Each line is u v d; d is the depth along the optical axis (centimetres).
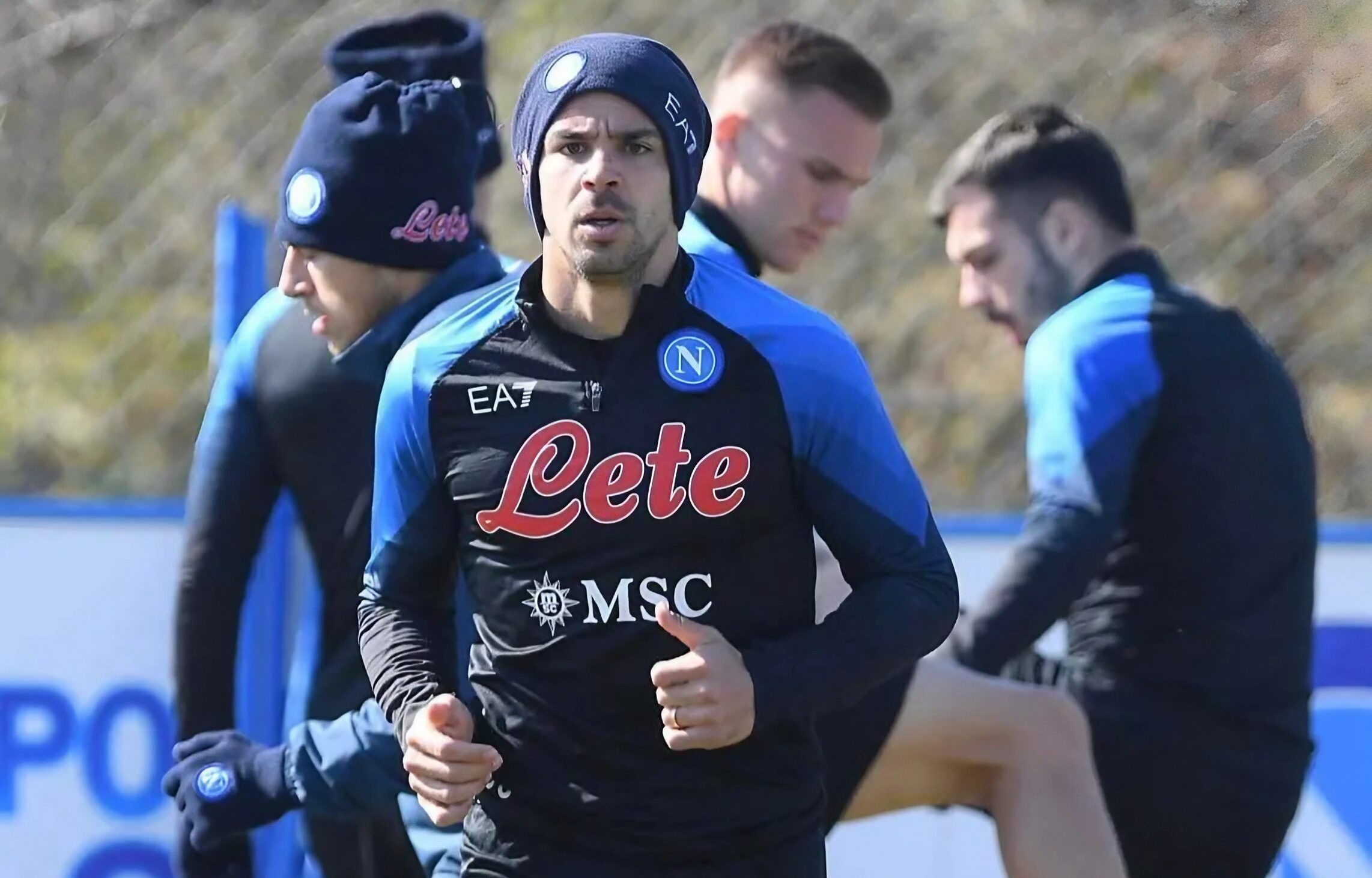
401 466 804
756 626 762
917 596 772
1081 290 1317
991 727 1196
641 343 762
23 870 1313
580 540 754
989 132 1370
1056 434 1253
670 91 755
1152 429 1249
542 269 781
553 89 751
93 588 1322
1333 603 1323
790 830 779
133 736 1320
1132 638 1262
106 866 1313
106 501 1331
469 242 1054
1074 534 1232
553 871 770
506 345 779
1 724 1320
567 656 759
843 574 815
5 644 1319
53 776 1320
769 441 755
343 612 1084
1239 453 1247
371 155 999
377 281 1026
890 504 779
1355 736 1320
